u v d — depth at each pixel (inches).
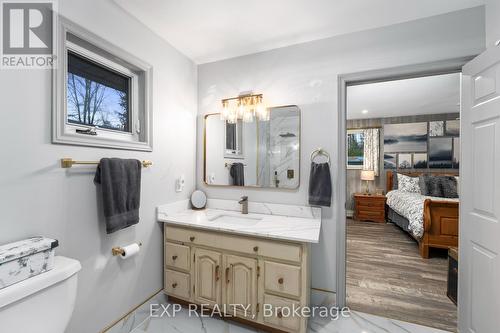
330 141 75.0
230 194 88.8
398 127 195.5
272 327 62.2
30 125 43.2
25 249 36.9
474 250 57.0
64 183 48.6
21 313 35.4
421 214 121.2
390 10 62.2
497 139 49.7
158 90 73.4
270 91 82.7
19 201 41.7
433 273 100.7
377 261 113.3
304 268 57.8
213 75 91.0
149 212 70.9
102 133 59.9
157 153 73.4
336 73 74.3
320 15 64.4
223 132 89.6
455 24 62.7
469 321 58.9
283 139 80.9
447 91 133.0
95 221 54.7
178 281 72.7
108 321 58.4
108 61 60.8
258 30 71.4
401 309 74.8
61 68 47.8
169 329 64.9
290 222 71.7
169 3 59.3
